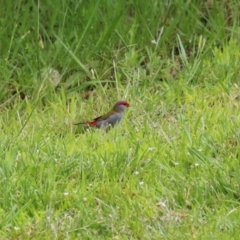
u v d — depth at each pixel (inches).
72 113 480.4
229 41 550.3
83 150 426.3
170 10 568.7
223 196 387.5
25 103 495.2
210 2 579.8
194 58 535.2
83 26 550.6
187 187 392.8
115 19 528.7
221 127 446.6
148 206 377.7
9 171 405.1
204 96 494.6
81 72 520.4
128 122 466.9
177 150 423.2
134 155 415.5
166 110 482.0
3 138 443.8
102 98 501.0
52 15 546.6
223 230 359.9
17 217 370.9
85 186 395.2
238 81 514.3
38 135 446.0
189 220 366.6
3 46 532.4
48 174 402.0
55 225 362.0
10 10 548.7
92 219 370.0
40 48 534.0
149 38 548.1
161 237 353.7
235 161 409.1
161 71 522.3
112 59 532.1
